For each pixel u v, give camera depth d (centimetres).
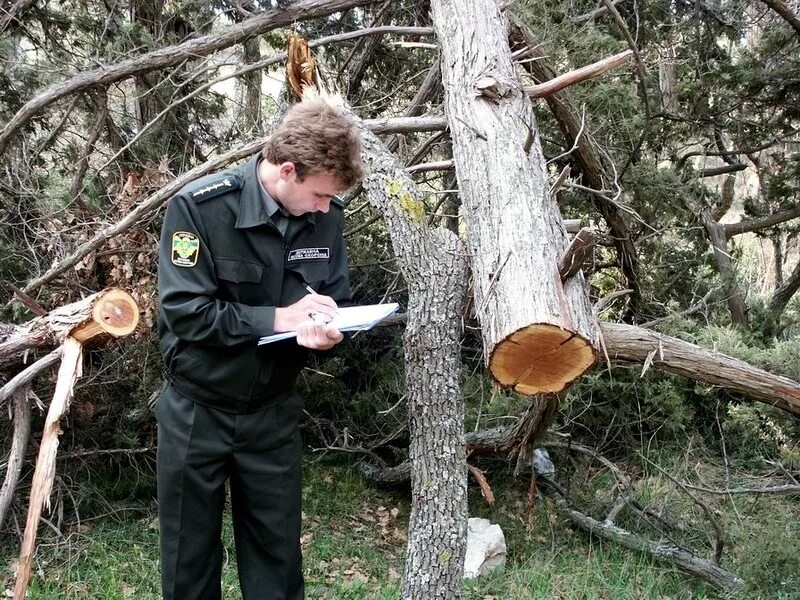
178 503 224
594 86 468
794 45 612
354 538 427
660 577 373
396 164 304
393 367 533
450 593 252
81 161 457
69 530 400
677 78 646
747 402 471
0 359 287
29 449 407
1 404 302
